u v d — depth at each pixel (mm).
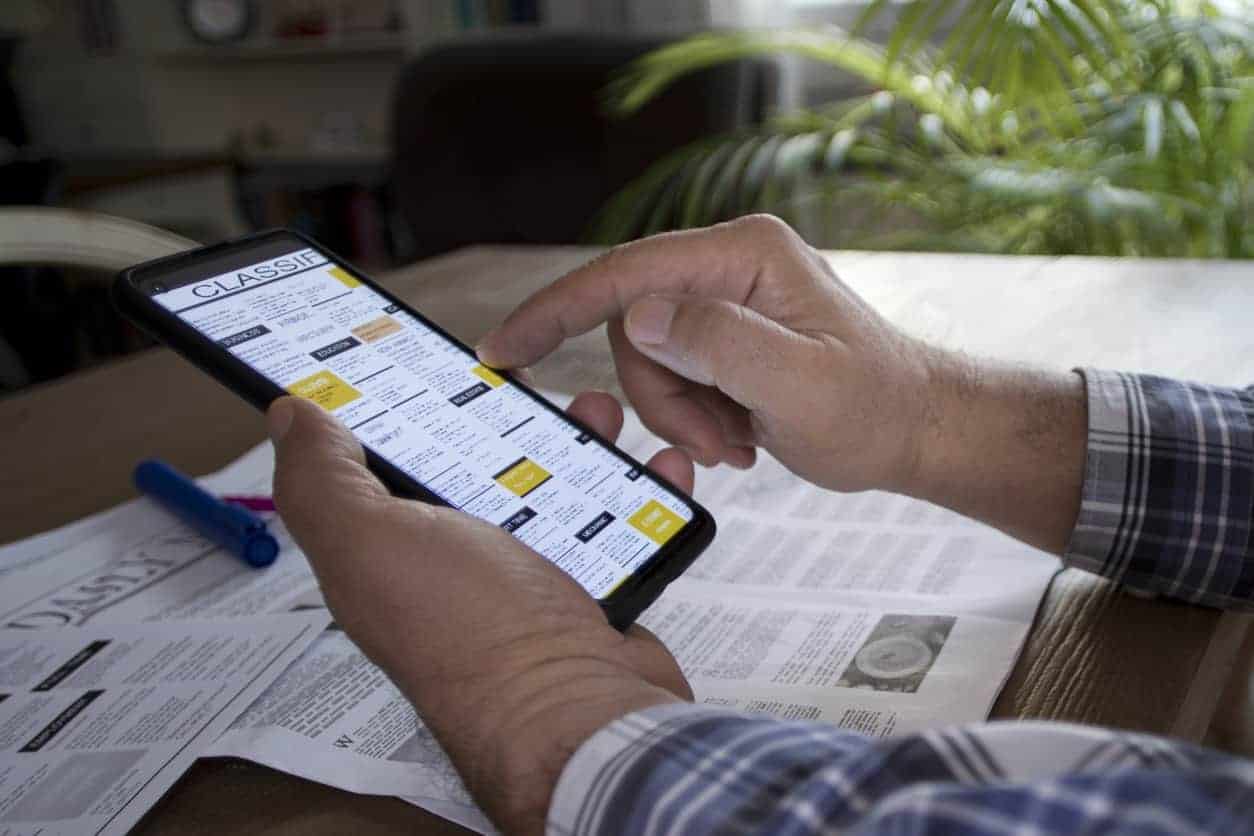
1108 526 452
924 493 476
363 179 2975
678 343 447
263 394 434
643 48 1714
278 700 426
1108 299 867
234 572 540
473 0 2586
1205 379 685
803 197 1870
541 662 299
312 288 504
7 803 381
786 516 557
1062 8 1297
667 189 1644
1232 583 445
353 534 319
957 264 1005
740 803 232
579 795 259
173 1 3080
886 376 455
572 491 447
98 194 2268
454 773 338
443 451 445
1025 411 467
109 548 574
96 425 785
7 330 1595
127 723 419
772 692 408
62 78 3238
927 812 189
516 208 1767
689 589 492
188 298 458
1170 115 1351
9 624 501
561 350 852
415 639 307
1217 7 1448
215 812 376
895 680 409
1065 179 1401
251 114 3293
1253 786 176
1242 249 1393
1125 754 203
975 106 1536
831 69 2295
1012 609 449
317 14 2934
